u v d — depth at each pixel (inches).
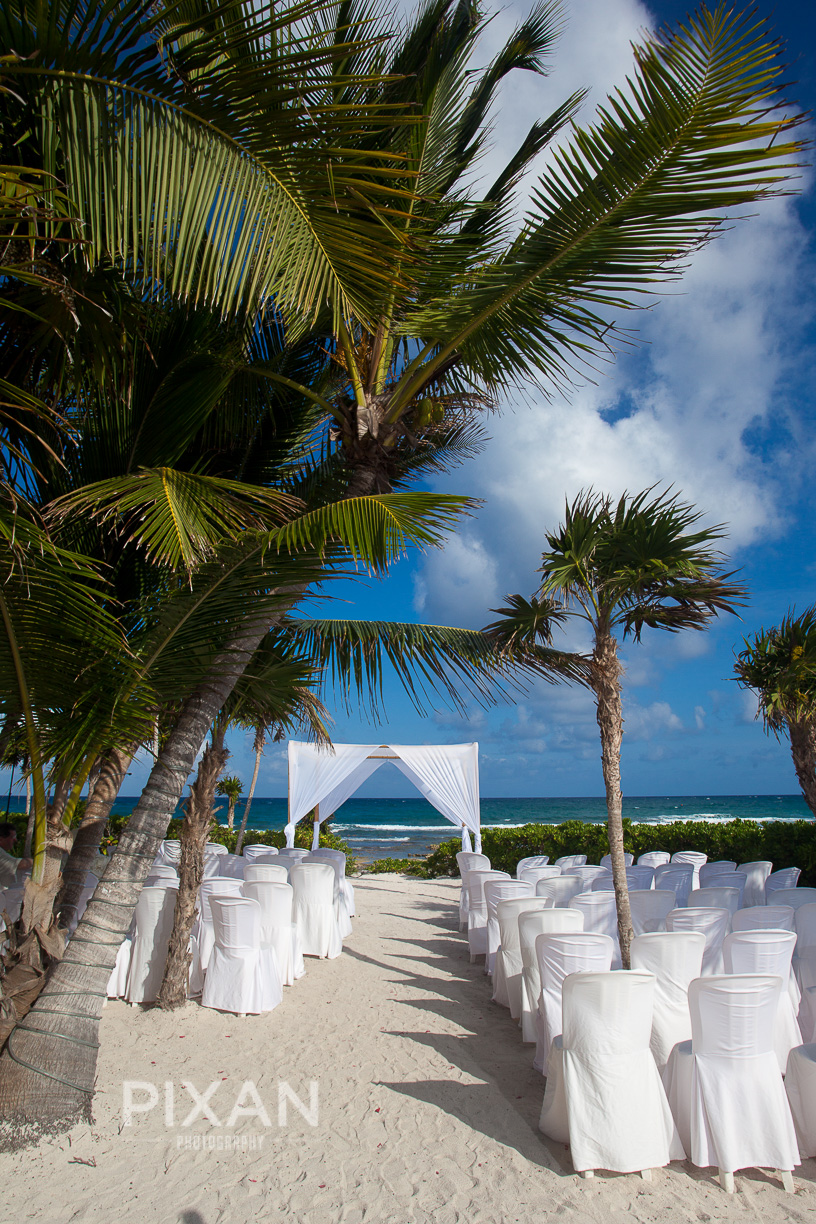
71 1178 128.2
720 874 320.8
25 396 121.7
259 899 264.7
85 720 144.8
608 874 352.5
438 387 204.8
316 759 532.1
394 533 122.5
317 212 113.0
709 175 123.1
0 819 571.8
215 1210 118.9
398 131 180.9
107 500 129.6
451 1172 132.1
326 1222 116.0
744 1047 131.0
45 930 152.1
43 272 133.0
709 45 111.3
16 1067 142.7
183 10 106.3
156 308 179.3
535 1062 183.3
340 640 253.0
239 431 215.9
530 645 254.7
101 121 107.2
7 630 129.3
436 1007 239.8
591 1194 124.5
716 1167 133.0
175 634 147.9
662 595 248.4
